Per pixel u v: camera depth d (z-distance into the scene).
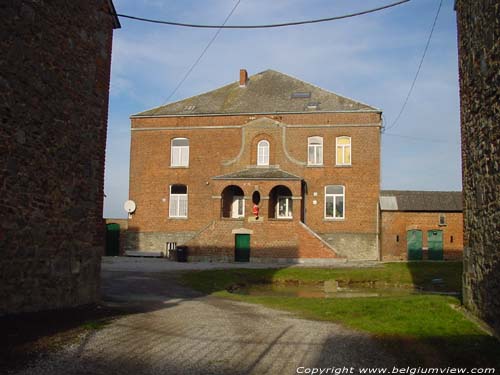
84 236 12.40
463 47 12.35
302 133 38.69
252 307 14.29
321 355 8.24
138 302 14.68
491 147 10.26
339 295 20.44
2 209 9.52
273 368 7.51
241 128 39.41
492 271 10.11
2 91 9.45
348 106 38.78
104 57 13.30
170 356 8.04
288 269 28.23
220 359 7.95
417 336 9.44
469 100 11.89
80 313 11.27
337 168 38.03
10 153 9.70
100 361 7.56
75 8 11.90
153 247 39.56
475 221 11.45
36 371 6.89
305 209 38.03
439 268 27.89
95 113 12.88
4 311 9.66
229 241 35.53
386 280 25.44
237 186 37.28
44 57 10.74
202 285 20.84
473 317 11.21
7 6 9.57
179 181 39.81
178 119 40.28
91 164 12.70
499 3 9.60
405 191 38.06
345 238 37.38
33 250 10.48
